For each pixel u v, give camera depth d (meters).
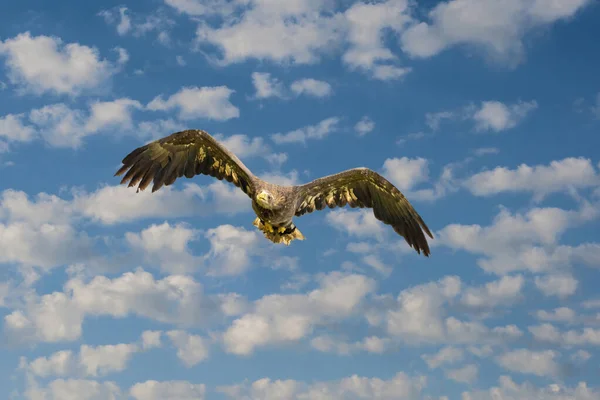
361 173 12.35
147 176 11.79
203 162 11.85
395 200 12.72
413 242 12.84
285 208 11.20
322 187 12.26
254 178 11.27
